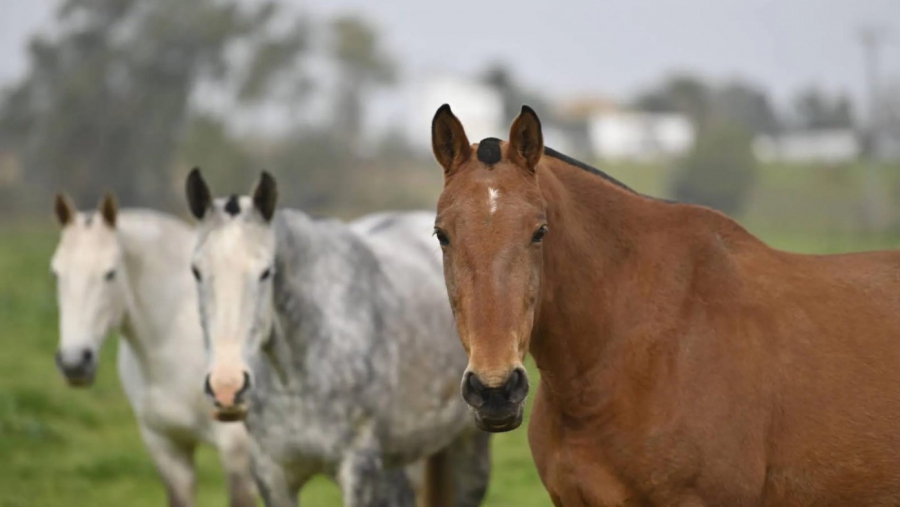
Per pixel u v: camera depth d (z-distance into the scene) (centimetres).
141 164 7406
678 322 643
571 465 654
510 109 12662
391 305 920
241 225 818
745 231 683
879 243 5328
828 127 13625
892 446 631
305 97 7988
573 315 647
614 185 679
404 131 9025
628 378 639
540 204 592
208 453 1634
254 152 7819
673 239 664
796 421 633
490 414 551
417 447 948
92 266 1041
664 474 627
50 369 2044
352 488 859
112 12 7450
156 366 1062
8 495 1295
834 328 648
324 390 851
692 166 8362
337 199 8131
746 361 633
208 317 805
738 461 622
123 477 1416
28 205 7456
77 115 7238
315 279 869
